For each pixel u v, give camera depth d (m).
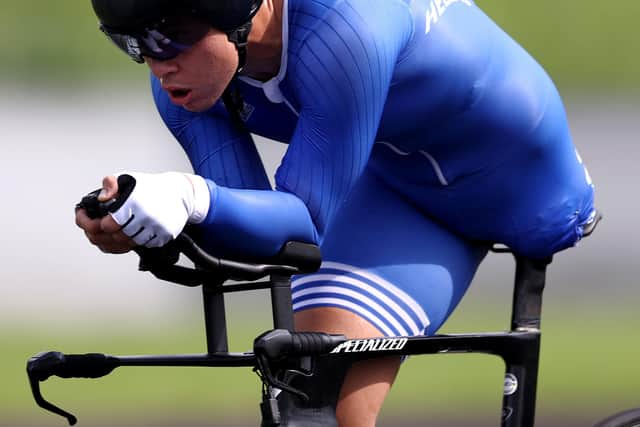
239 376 22.42
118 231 8.48
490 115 11.10
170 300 26.05
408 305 11.42
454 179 11.43
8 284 25.91
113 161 33.38
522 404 11.48
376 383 11.18
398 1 10.06
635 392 21.08
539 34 52.44
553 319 25.61
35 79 43.19
